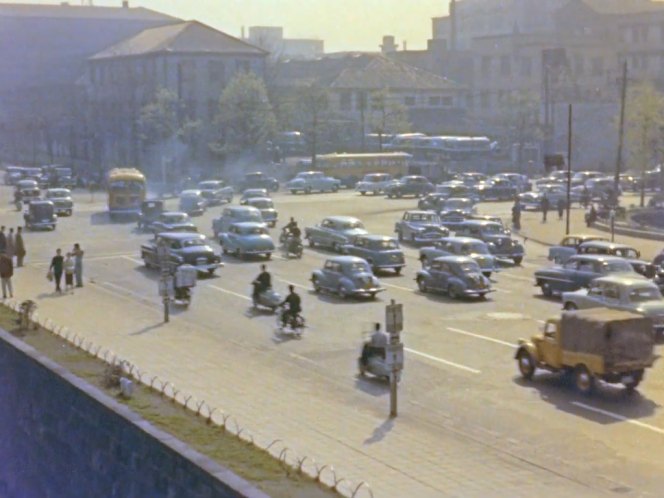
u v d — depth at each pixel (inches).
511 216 3029.0
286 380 1170.6
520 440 949.2
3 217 3102.9
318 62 6215.6
